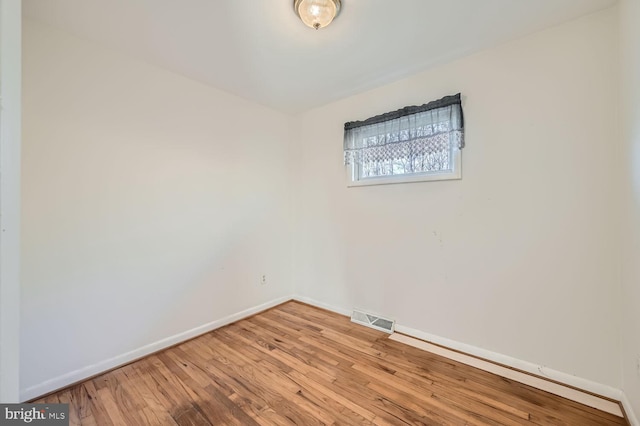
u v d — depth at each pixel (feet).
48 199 5.70
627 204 4.90
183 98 7.93
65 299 5.90
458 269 7.25
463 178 7.09
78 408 5.20
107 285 6.49
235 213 9.31
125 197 6.79
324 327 8.79
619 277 5.29
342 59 7.12
